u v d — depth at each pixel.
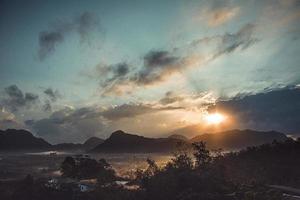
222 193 61.09
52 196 64.81
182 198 59.81
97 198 64.44
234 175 76.19
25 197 64.44
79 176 92.00
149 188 64.56
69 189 67.38
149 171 72.69
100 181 73.19
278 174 76.50
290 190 62.28
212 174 68.88
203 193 60.50
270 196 56.84
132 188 67.94
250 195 57.19
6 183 71.31
